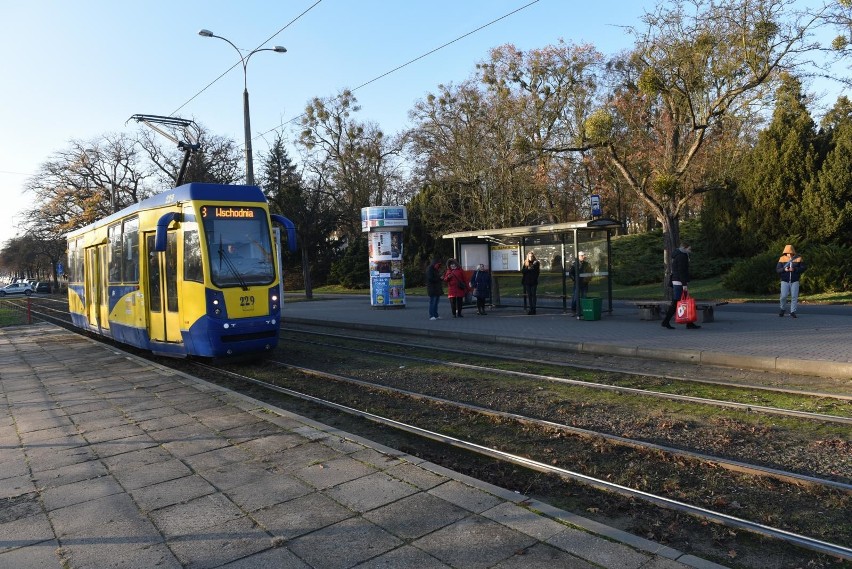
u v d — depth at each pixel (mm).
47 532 4398
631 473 5555
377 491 4918
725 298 22750
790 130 25516
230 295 11375
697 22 16938
